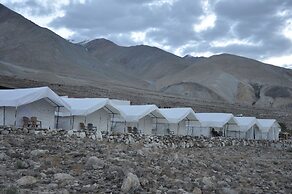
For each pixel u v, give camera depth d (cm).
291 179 2011
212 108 11444
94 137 2562
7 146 1678
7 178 1156
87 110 3381
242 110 11925
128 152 2008
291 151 4431
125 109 4141
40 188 1077
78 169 1391
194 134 5312
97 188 1152
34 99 2894
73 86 11919
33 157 1505
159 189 1226
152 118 4441
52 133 2266
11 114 2873
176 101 11988
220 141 4262
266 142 5241
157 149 2723
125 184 1154
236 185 1573
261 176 2019
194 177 1566
